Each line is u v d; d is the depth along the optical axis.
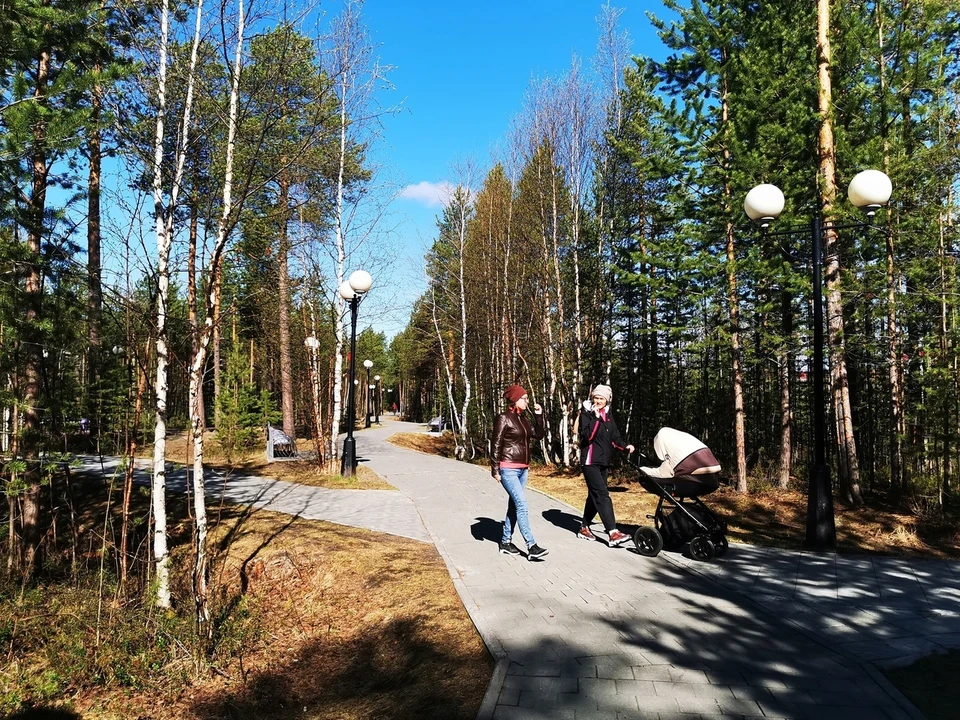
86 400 8.55
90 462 13.55
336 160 13.66
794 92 11.08
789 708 3.35
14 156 6.52
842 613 4.87
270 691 4.98
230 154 6.24
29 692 5.30
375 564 6.70
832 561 6.41
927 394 9.52
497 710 3.36
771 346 12.97
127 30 6.47
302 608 6.40
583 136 15.55
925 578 5.81
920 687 3.63
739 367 11.72
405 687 4.17
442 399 38.91
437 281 25.52
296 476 13.98
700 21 11.63
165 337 6.28
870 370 13.81
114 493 11.11
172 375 7.13
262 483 13.01
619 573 6.01
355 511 9.78
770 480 12.92
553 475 14.67
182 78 6.24
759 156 10.76
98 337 8.21
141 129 6.34
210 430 25.66
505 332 22.59
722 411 17.16
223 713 4.85
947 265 9.75
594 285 16.12
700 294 11.78
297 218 11.23
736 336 11.75
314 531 8.27
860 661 3.93
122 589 6.77
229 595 6.88
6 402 7.49
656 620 4.72
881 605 5.05
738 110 11.13
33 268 7.41
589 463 7.07
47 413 8.23
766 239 11.75
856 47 10.80
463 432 23.31
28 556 7.68
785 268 10.93
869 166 10.63
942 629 4.52
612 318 16.56
